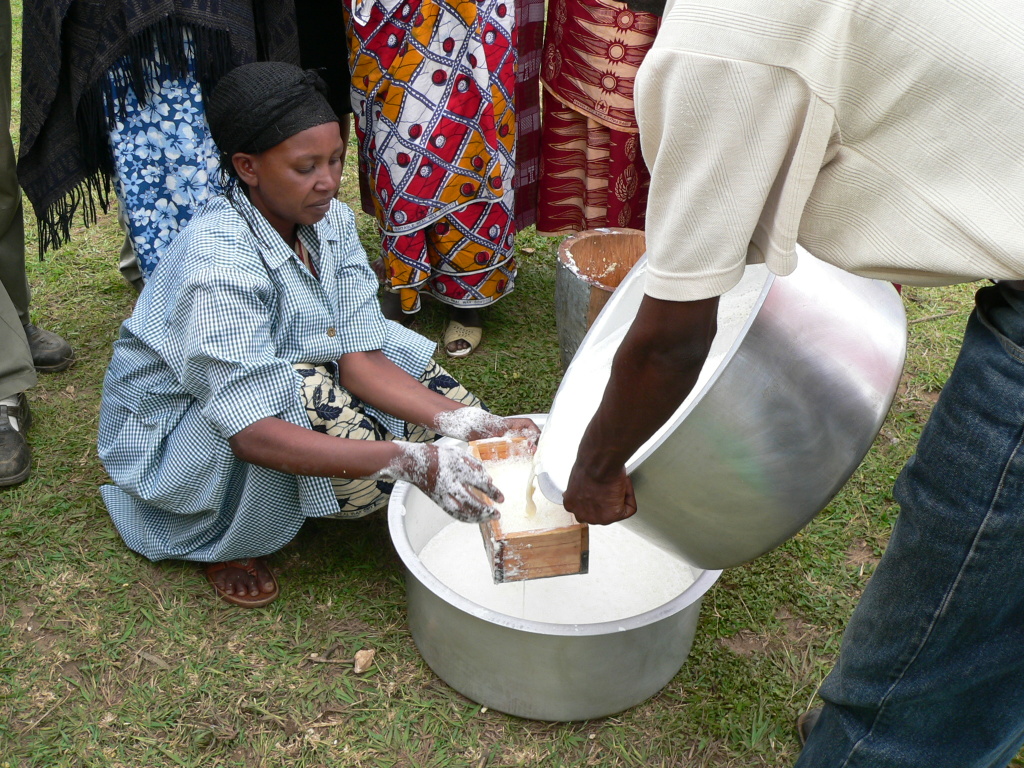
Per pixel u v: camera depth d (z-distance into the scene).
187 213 2.62
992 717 1.30
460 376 2.89
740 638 2.05
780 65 0.94
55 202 2.56
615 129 2.81
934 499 1.17
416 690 1.90
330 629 2.02
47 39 2.33
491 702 1.84
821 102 0.94
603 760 1.77
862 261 1.06
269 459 1.75
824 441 1.38
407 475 1.70
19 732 1.76
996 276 0.98
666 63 0.97
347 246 2.12
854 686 1.34
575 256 2.57
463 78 2.56
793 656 2.00
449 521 2.22
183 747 1.75
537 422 2.14
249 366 1.73
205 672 1.90
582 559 1.68
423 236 2.77
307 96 1.75
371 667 1.93
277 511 1.97
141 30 2.32
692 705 1.88
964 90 0.91
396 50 2.52
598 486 1.39
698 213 1.01
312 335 1.96
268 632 2.00
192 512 2.00
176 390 1.95
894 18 0.90
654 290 1.07
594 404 1.85
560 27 2.80
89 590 2.08
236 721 1.81
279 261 1.87
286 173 1.76
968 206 0.96
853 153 1.00
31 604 2.04
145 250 2.64
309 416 1.91
